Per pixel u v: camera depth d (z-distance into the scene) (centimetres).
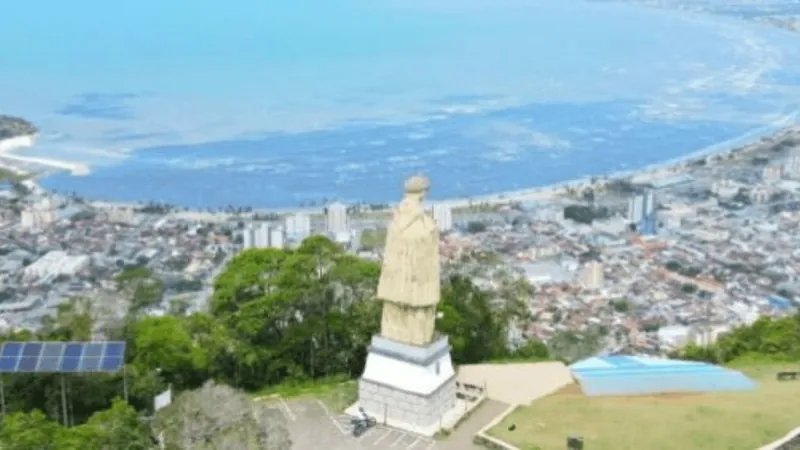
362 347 6238
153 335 5738
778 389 5900
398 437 5197
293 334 6084
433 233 5228
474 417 5447
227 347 5941
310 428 5288
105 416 4772
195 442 4338
